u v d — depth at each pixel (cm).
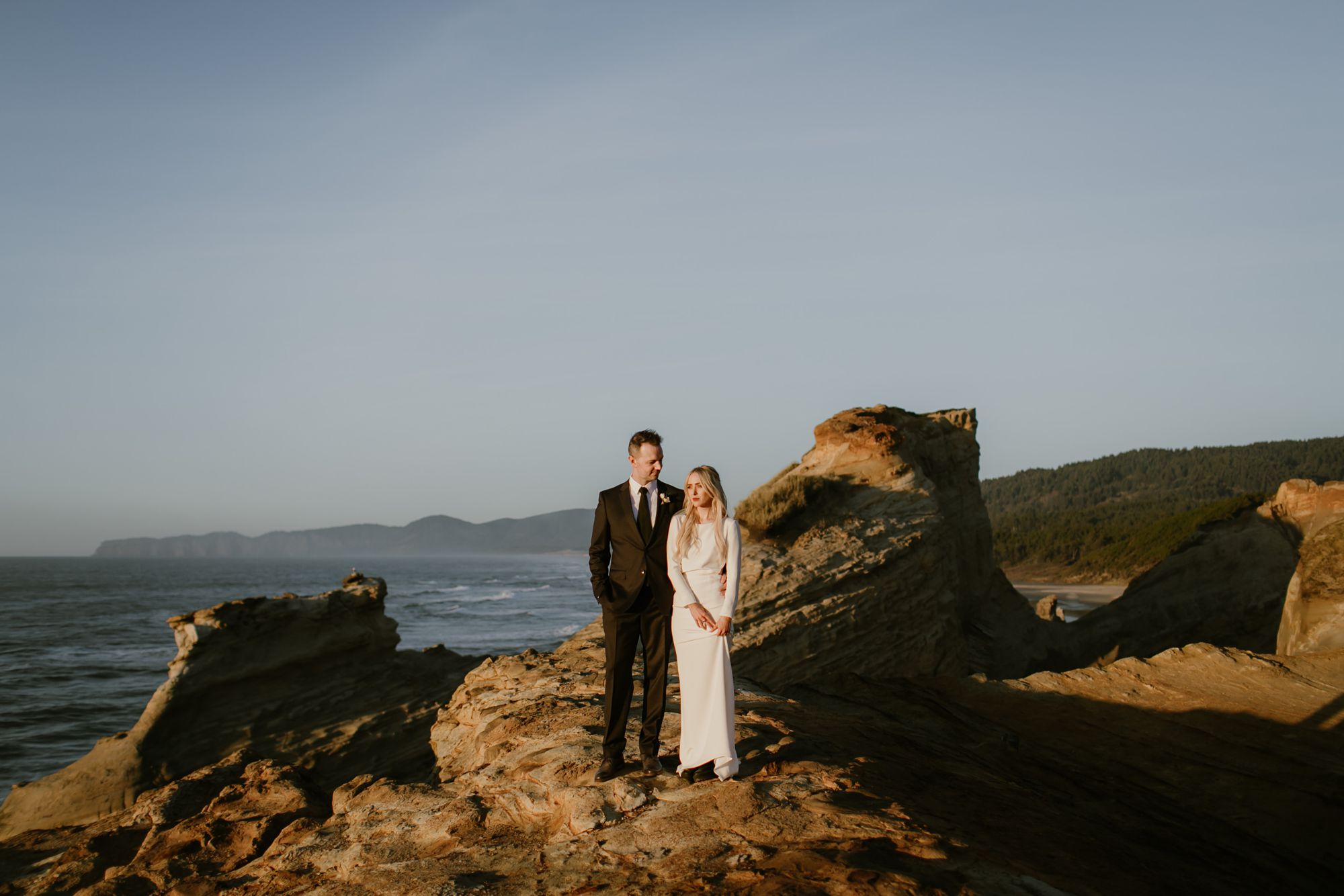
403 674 2180
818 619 1580
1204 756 1077
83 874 801
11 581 14188
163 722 1725
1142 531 10625
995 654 2653
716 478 538
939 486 2717
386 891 427
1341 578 1551
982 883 395
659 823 479
